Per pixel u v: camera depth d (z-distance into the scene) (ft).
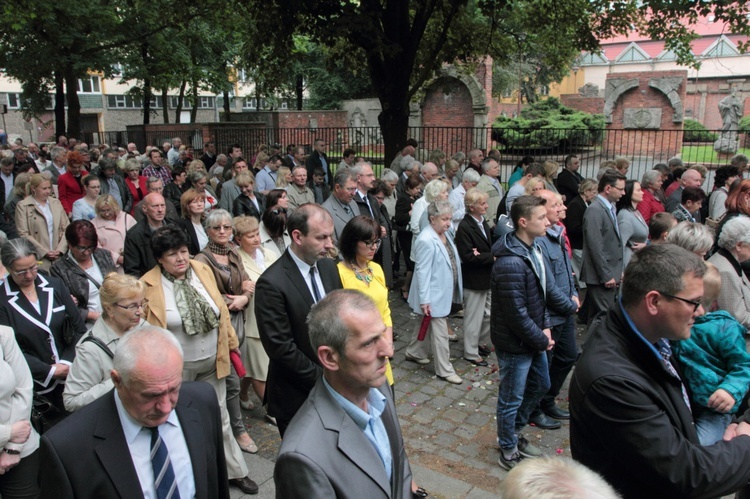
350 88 115.65
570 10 47.83
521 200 12.95
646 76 75.46
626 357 6.76
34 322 11.43
